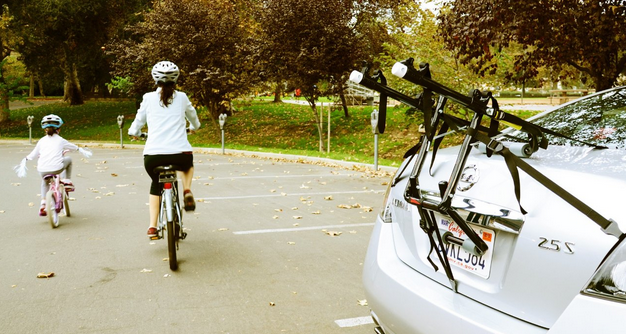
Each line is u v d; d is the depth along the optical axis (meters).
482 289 2.21
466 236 2.36
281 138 22.73
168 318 4.10
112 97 52.91
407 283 2.54
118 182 11.73
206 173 13.03
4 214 8.27
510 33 9.91
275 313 4.20
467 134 2.23
